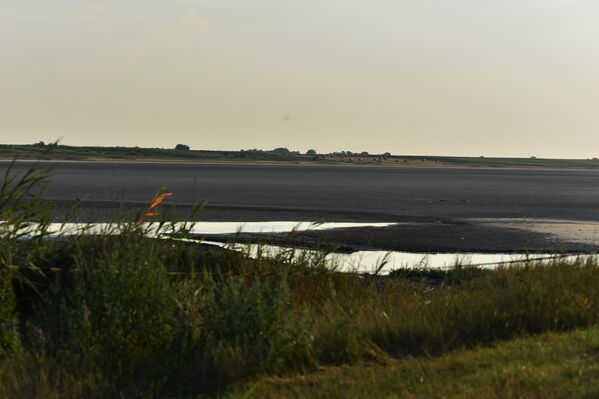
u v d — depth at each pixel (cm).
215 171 16212
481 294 1345
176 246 1543
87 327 1058
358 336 1098
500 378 901
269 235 3206
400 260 2595
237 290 1129
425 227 3788
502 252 2884
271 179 11331
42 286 1356
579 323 1205
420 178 13962
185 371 995
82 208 4284
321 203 5575
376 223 3981
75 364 1011
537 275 1516
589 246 3094
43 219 1368
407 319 1183
